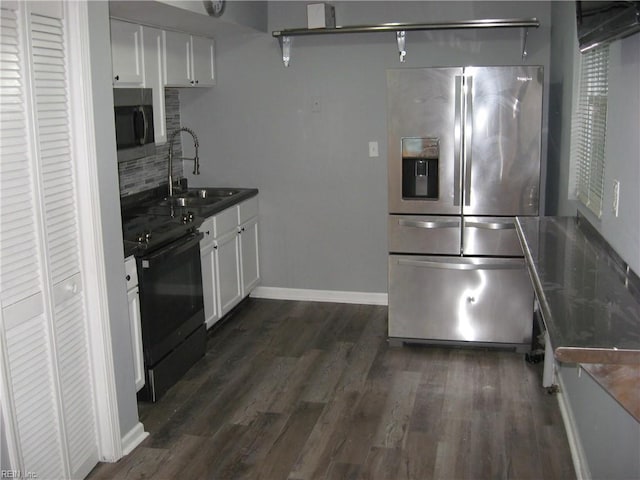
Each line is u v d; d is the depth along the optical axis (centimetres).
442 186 413
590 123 317
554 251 254
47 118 257
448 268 420
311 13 475
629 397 163
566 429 324
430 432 327
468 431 327
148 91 396
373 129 501
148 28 402
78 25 268
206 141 532
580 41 265
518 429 328
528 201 407
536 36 466
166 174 510
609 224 255
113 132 296
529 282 412
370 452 310
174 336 382
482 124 402
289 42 499
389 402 359
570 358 157
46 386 261
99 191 286
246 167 529
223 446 318
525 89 395
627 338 161
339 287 530
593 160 302
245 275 506
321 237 526
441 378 388
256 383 386
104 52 287
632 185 221
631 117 226
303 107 509
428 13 478
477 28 456
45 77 255
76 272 281
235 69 516
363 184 511
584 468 277
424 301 429
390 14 483
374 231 516
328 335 461
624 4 182
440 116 405
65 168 271
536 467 296
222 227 461
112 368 300
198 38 480
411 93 406
